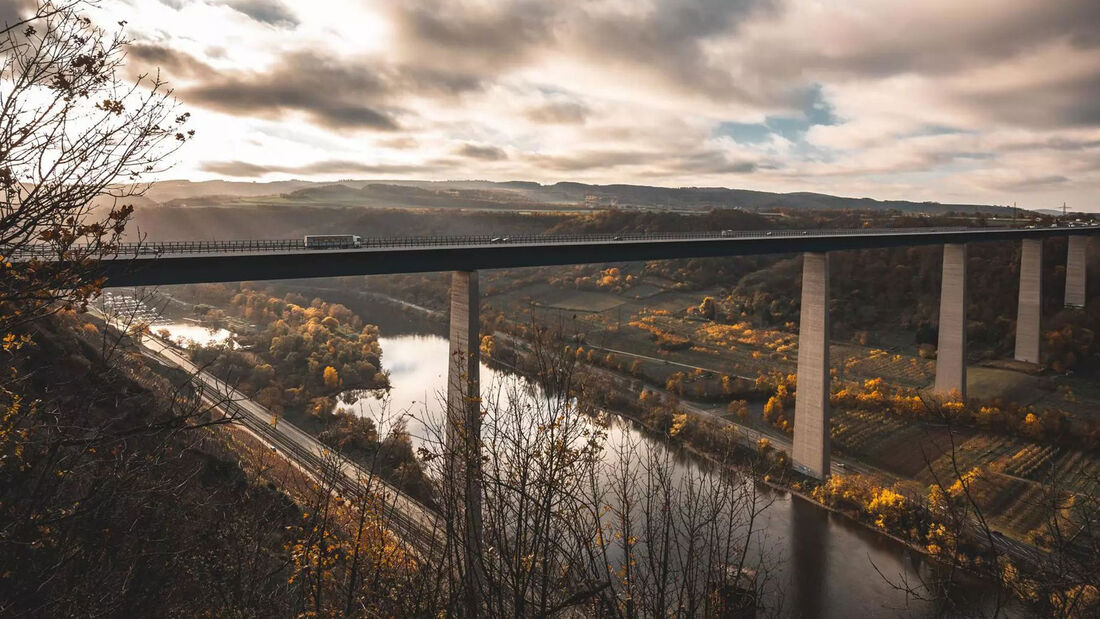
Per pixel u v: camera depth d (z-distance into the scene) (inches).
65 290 325.7
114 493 355.3
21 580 322.7
